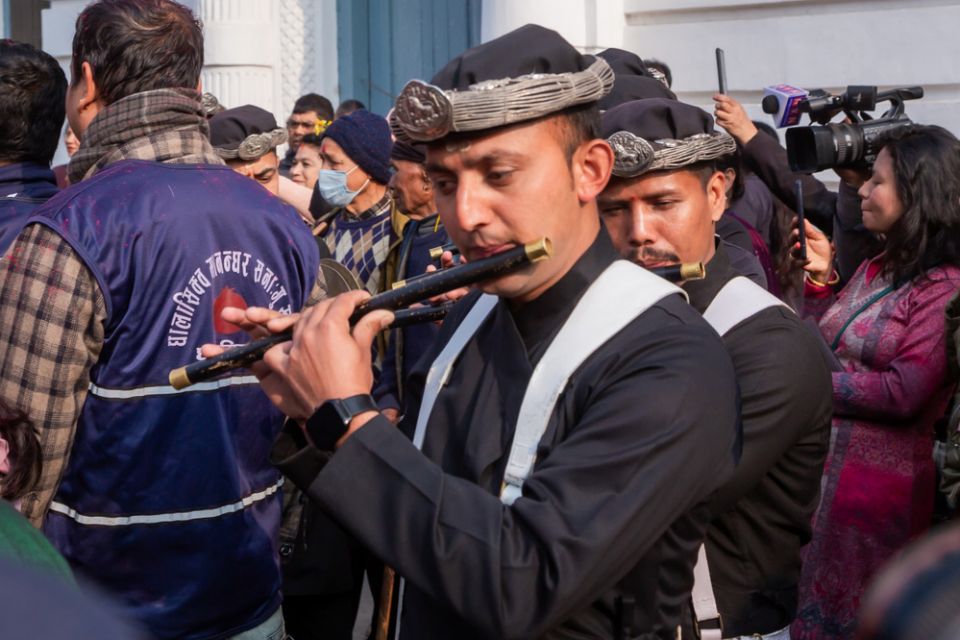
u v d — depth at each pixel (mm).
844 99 3840
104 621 402
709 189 1991
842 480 3027
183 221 2070
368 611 4352
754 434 1706
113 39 2133
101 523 2074
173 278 2053
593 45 6172
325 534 3203
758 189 4176
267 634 2268
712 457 1335
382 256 3629
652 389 1309
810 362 1789
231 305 2129
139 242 2021
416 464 1303
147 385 2051
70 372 1979
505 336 1457
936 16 5566
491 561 1246
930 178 3025
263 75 7477
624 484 1271
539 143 1370
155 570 2096
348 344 1342
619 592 1391
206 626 2137
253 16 7410
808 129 3500
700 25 6141
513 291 1401
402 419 1629
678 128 1915
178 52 2184
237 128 4043
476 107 1322
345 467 1296
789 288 4098
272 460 1417
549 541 1240
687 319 1404
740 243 3391
